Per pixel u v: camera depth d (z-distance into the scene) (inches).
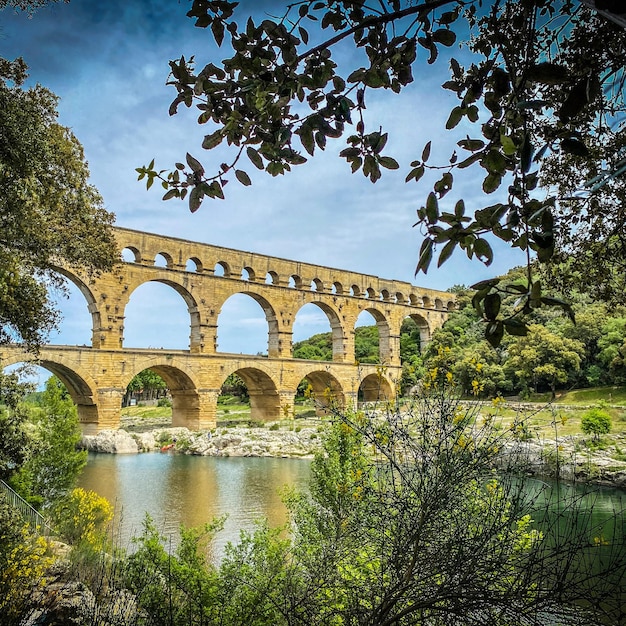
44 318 855.1
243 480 1541.6
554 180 294.4
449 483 228.7
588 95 113.4
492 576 207.8
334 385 3065.9
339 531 345.7
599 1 78.4
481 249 132.3
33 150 751.1
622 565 223.9
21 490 987.9
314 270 3095.5
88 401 2239.2
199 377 2546.8
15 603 399.9
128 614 371.2
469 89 154.2
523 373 2175.2
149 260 2450.8
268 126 173.6
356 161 169.3
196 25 173.6
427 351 3070.9
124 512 1133.1
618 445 1192.2
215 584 405.1
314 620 265.1
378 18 145.6
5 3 402.9
